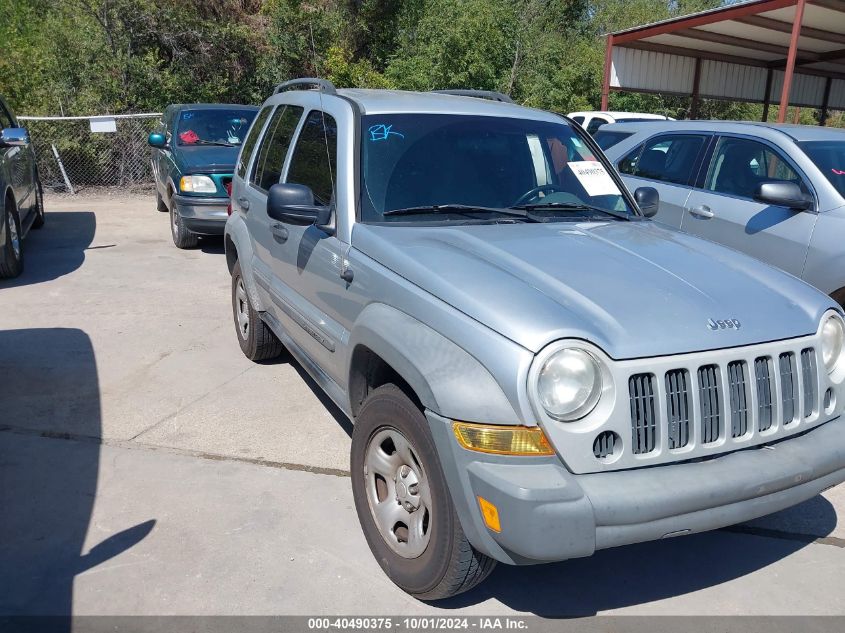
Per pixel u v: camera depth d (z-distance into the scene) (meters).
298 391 5.32
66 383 5.37
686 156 6.68
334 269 3.69
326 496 3.92
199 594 3.12
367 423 3.22
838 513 3.89
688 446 2.69
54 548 3.41
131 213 12.88
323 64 20.48
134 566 3.29
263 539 3.51
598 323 2.66
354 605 3.07
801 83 22.55
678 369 2.65
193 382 5.45
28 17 19.75
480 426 2.55
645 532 2.55
